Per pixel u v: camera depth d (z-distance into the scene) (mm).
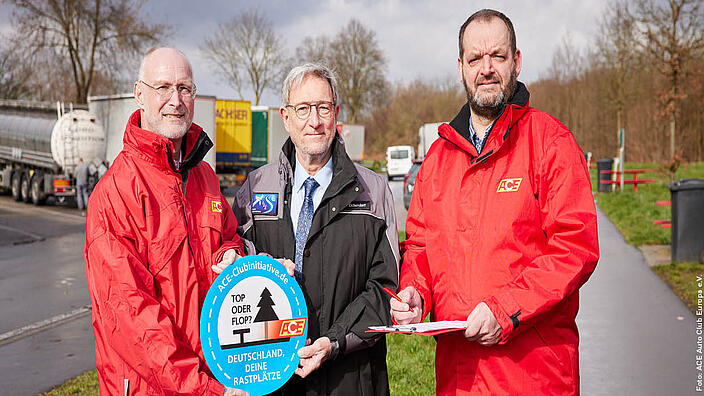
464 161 2883
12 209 22688
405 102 71125
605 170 24531
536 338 2682
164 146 2621
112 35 33938
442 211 2885
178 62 2752
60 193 22469
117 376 2508
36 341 6793
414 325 2531
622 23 25344
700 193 10031
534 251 2725
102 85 36562
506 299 2561
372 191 3104
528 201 2709
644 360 5746
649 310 7531
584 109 49969
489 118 2857
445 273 2848
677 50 17406
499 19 2781
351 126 46344
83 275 10812
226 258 2648
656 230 13969
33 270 11297
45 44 33344
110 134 23781
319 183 3057
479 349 2738
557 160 2666
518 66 2898
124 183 2594
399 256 3096
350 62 63156
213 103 23203
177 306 2600
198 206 2799
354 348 2865
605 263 10656
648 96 34031
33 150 24578
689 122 43375
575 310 2770
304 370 2742
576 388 2773
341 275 2949
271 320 2637
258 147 32188
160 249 2598
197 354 2584
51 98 41062
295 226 3057
